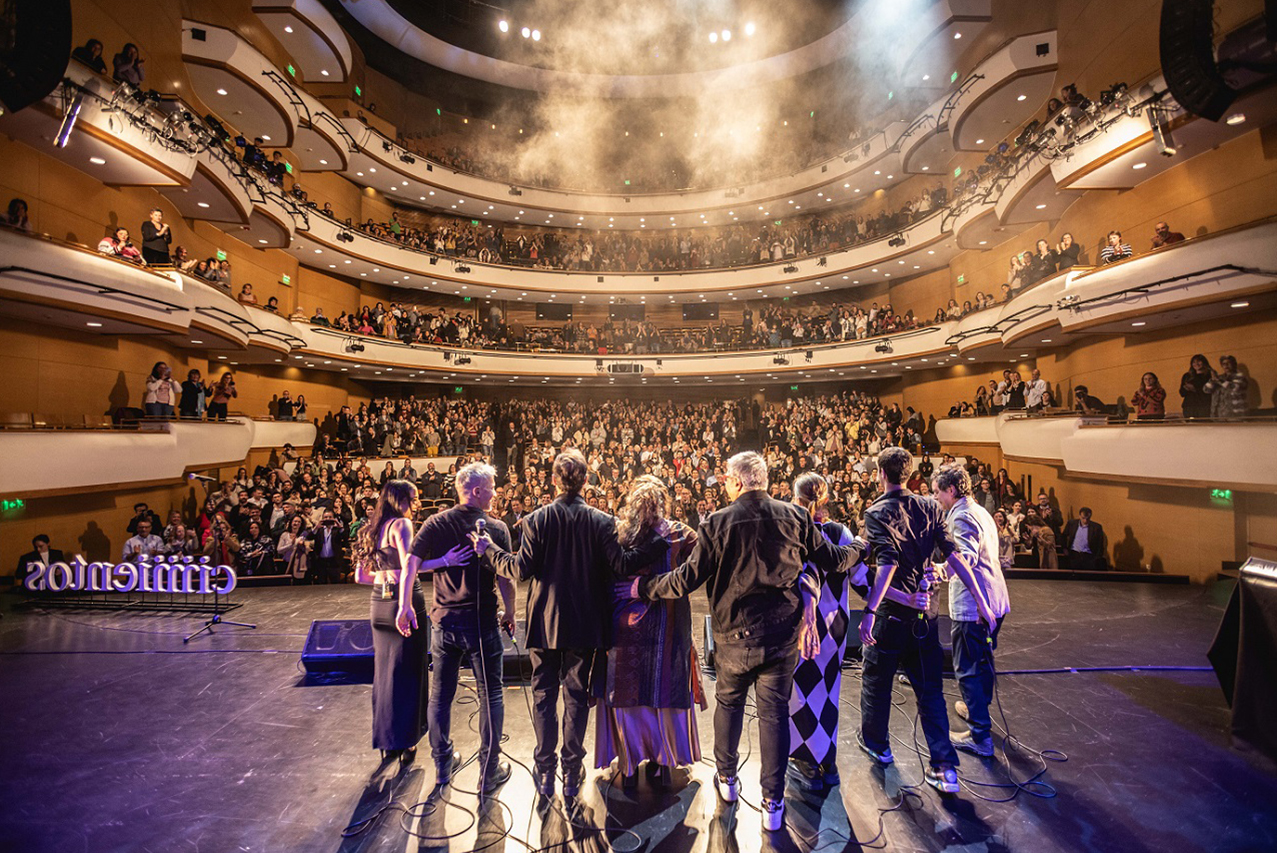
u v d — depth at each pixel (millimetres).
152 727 4184
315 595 8719
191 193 12438
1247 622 3658
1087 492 13281
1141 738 3961
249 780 3492
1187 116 8992
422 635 3756
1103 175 11086
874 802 3262
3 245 7766
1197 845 2867
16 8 5383
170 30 11875
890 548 3324
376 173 22000
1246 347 9609
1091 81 12227
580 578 3184
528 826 3072
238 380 17516
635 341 24812
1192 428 9195
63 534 10227
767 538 3016
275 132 15234
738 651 3006
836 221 25328
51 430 8625
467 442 21156
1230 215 9703
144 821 3078
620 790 3400
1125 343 12242
